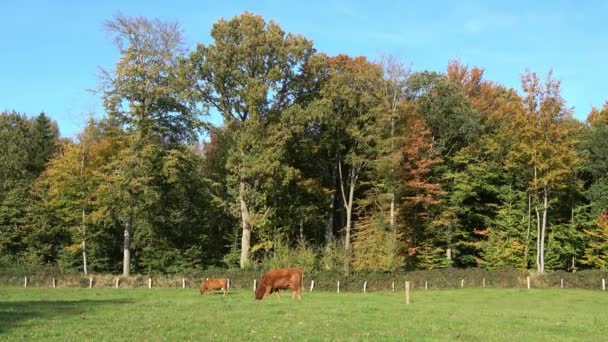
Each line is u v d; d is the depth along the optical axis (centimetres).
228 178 5253
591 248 5812
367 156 5519
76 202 5238
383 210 5378
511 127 5659
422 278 5000
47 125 7244
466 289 4819
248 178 5175
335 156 5884
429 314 2272
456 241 6094
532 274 5278
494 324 1977
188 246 5881
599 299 4031
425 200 5378
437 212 5750
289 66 5322
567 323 2111
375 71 5300
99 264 5597
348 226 5575
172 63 5175
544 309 3228
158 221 5438
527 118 5444
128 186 4869
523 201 5859
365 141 5266
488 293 4406
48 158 6669
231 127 5147
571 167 5588
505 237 5844
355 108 5375
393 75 5294
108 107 5025
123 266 5438
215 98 5334
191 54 5125
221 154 6075
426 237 5812
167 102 5153
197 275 4662
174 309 2256
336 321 1864
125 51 5031
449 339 1561
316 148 5519
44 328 1616
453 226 5894
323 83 5475
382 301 3198
